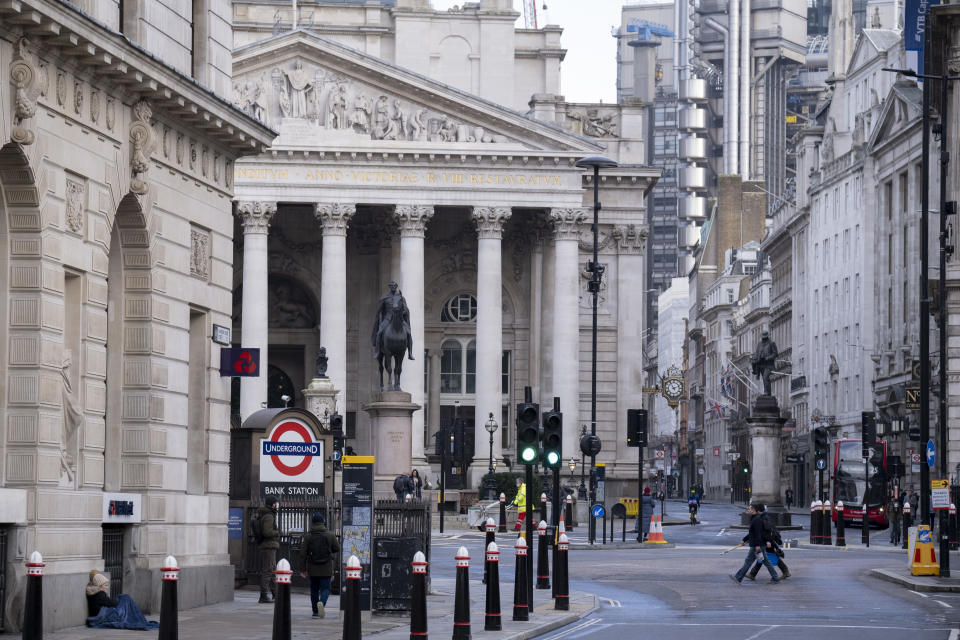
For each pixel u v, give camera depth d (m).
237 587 50.38
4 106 32.91
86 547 36.94
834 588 50.59
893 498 100.25
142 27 40.69
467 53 144.38
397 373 66.00
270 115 125.44
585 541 84.62
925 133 57.28
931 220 106.88
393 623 38.72
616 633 36.78
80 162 36.66
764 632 36.59
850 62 171.12
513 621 38.75
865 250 150.88
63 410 36.31
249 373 46.09
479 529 104.12
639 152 137.12
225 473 46.09
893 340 142.50
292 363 141.25
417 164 126.38
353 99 126.00
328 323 125.12
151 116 40.59
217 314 45.84
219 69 46.59
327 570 40.03
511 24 144.62
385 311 66.19
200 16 45.62
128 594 39.03
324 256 125.88
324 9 144.88
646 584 52.81
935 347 101.06
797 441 179.50
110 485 40.56
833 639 35.00
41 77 34.38
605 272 136.25
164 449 41.50
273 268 136.62
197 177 44.25
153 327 40.94
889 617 40.78
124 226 40.44
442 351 139.12
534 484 120.00
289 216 136.62
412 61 143.62
